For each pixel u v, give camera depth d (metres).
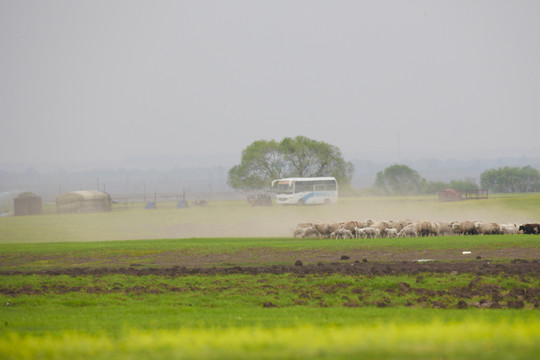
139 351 33.50
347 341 33.34
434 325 41.75
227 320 54.56
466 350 29.47
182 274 89.12
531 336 33.47
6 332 48.09
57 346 36.34
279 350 31.53
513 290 70.94
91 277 87.75
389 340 33.06
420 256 105.19
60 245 135.00
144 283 82.81
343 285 76.69
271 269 90.25
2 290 79.12
